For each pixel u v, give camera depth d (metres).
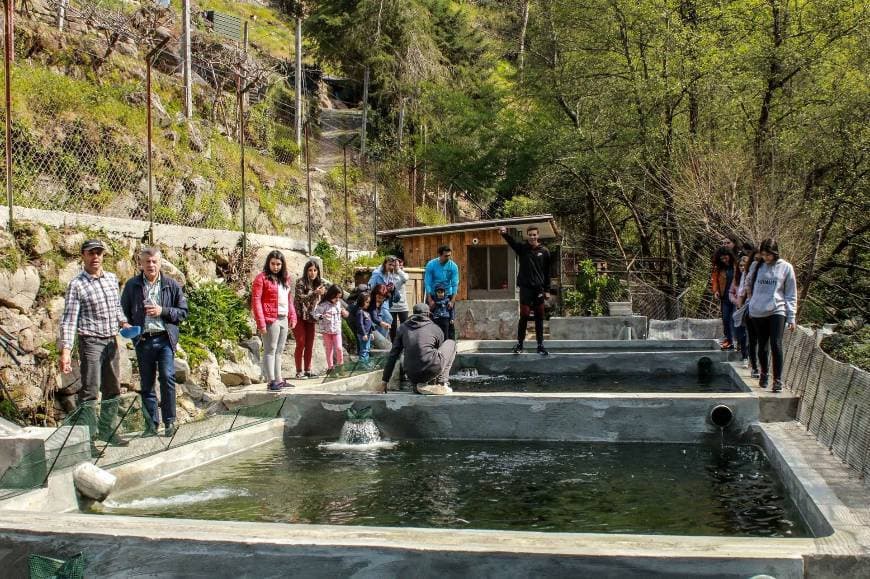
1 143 10.20
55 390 7.97
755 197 19.69
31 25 14.28
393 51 32.62
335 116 35.78
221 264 12.09
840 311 20.55
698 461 6.94
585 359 12.46
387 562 3.70
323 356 12.00
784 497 5.59
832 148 20.78
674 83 23.47
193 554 3.89
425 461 7.11
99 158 11.98
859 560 3.48
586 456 7.24
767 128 23.00
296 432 8.62
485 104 33.44
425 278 12.30
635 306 20.17
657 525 4.95
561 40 27.27
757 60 22.53
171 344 7.45
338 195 24.11
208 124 18.45
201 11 32.09
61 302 8.42
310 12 35.69
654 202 26.66
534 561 3.58
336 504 5.57
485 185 32.81
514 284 18.55
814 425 6.81
